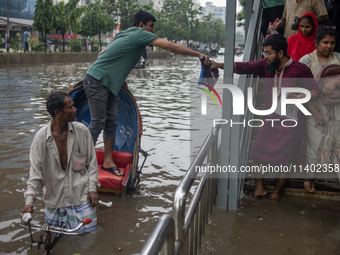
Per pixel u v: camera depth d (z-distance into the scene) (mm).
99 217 3512
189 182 2143
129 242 3057
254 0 5758
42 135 3002
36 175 2975
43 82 13750
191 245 2506
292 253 2932
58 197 3123
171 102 10203
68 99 2998
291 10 5137
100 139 6336
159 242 1504
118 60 4031
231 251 2941
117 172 4203
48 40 43094
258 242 3094
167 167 4996
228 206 3715
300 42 4508
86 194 3191
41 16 29375
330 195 4031
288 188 4148
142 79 16672
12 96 10172
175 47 3762
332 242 3123
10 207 3619
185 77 18328
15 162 4867
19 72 17406
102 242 3039
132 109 4523
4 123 6957
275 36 3502
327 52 3697
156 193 4168
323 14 4746
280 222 3469
